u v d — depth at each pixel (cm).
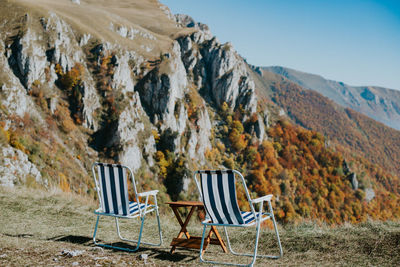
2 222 492
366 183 10625
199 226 571
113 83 8175
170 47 11125
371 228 447
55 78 7625
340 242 392
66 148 6638
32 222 512
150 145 7769
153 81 8931
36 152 5759
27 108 6544
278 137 10931
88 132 7275
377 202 10400
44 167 5659
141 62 9569
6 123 5881
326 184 9900
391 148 16975
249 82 11700
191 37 12912
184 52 12056
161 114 8638
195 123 9519
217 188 324
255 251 320
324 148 10975
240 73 12112
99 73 8319
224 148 10000
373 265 314
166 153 7869
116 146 7094
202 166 8881
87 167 6638
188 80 11462
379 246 362
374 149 16462
